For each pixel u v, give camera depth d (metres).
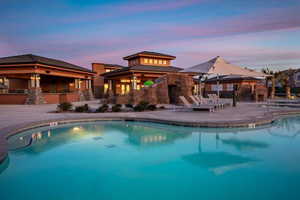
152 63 29.64
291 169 4.78
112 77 31.00
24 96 21.83
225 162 5.33
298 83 39.06
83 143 7.33
